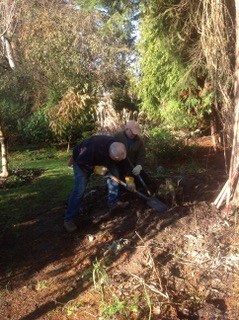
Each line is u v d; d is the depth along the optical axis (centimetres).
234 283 347
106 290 353
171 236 417
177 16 638
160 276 359
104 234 443
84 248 428
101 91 1377
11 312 347
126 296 338
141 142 488
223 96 494
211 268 367
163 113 877
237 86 439
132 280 359
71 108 1094
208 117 877
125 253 404
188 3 621
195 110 834
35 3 1328
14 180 712
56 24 1297
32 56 1302
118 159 417
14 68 1438
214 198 488
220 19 463
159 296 334
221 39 467
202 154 781
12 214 539
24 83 1427
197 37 680
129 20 727
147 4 698
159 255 388
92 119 1208
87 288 365
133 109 1407
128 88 1424
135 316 314
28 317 339
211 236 407
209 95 704
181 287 347
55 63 1258
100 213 493
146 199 486
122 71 1502
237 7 434
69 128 1140
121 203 500
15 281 390
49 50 1253
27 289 377
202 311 317
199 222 435
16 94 1458
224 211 451
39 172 788
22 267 411
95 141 427
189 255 388
